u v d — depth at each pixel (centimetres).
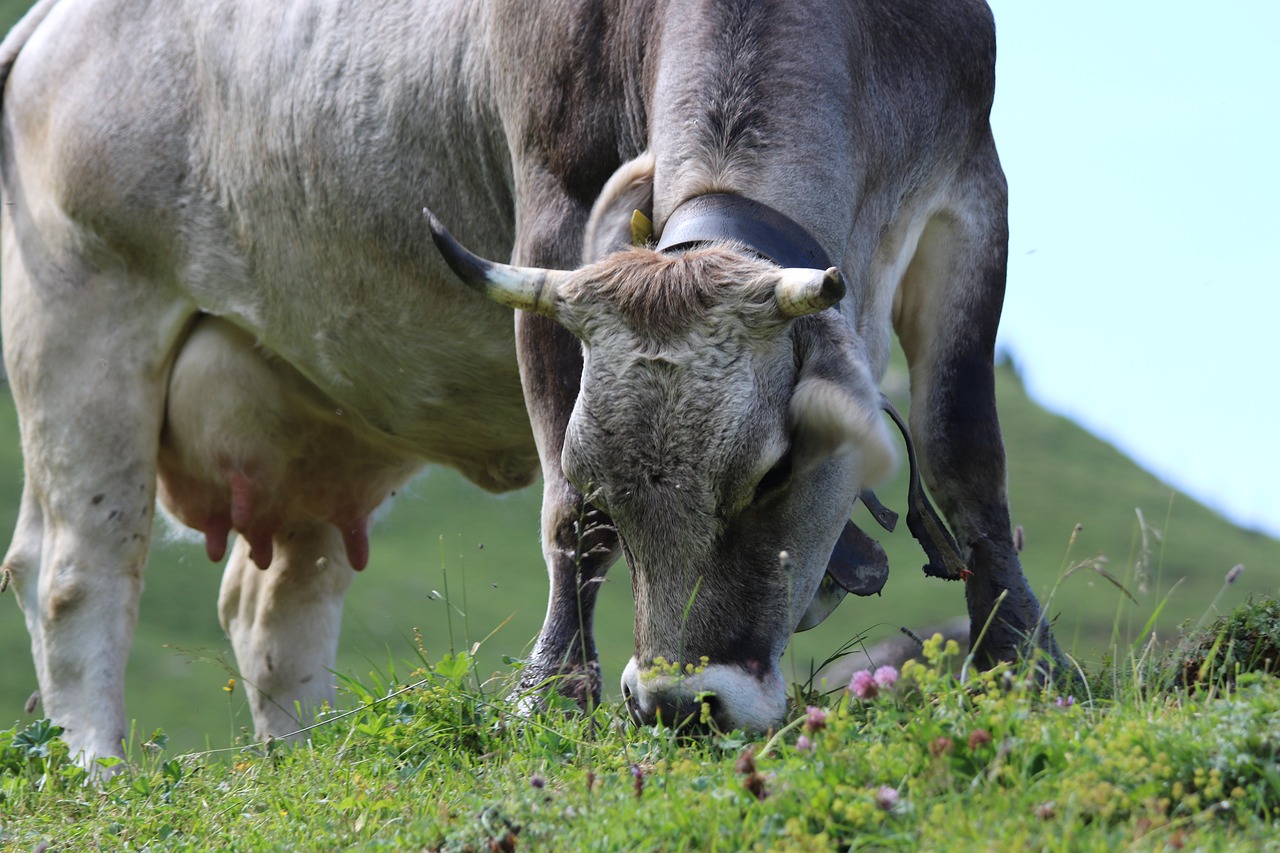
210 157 1778
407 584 5594
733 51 1278
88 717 1798
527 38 1449
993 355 1466
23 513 1920
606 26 1395
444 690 1227
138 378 1845
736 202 1186
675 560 1099
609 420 1083
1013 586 1401
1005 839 729
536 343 1398
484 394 1692
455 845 910
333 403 1839
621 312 1093
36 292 1870
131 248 1831
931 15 1406
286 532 2028
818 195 1233
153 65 1816
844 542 1279
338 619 2066
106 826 1161
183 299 1841
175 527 2134
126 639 1836
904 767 838
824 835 759
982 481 1427
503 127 1505
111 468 1834
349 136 1636
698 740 1077
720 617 1109
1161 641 1409
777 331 1089
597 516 1356
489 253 1591
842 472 1161
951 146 1435
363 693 1311
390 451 1883
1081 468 7462
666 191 1235
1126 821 780
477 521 6362
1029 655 1311
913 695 982
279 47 1700
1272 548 6838
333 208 1669
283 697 2028
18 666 4775
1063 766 834
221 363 1845
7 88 1942
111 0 1875
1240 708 876
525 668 1334
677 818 822
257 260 1766
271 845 1002
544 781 958
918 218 1428
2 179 1939
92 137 1822
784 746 935
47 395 1858
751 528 1121
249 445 1872
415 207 1611
